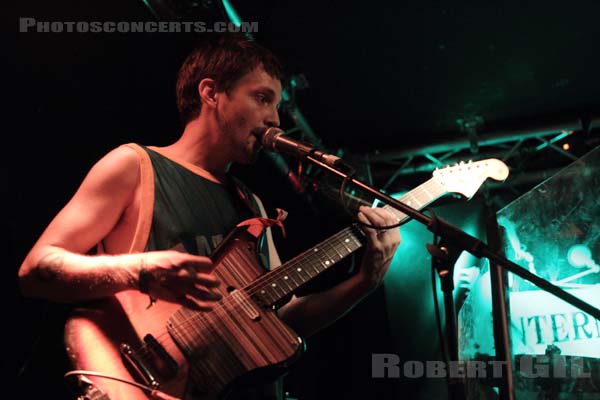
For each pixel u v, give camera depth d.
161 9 2.98
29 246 3.12
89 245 1.74
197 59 2.17
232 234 1.92
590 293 2.38
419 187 2.26
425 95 4.14
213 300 1.59
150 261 1.58
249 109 2.09
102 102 3.48
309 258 2.00
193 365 1.69
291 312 2.16
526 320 2.48
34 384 2.41
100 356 1.62
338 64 3.87
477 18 3.53
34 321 2.86
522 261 2.58
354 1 3.38
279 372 1.79
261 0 3.30
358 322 4.48
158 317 1.73
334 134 4.52
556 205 2.57
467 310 2.88
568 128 4.31
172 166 1.97
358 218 1.99
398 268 4.41
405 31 3.61
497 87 4.07
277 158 3.93
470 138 4.36
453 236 1.84
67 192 3.38
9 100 3.28
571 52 3.79
